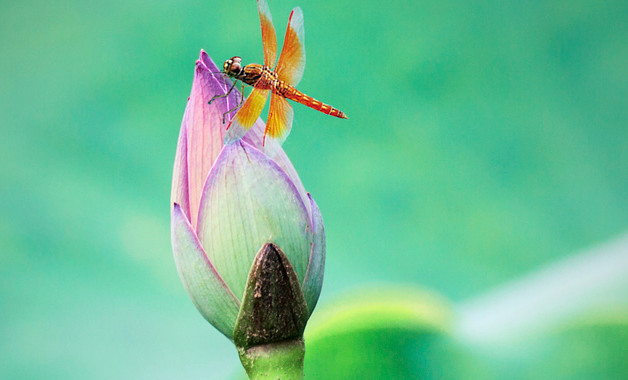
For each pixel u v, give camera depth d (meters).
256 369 0.59
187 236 0.59
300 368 0.59
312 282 0.59
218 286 0.59
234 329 0.59
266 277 0.58
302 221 0.59
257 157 0.59
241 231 0.58
